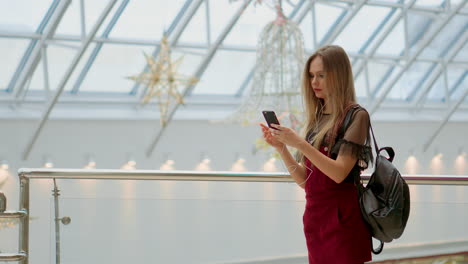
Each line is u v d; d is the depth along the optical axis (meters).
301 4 10.70
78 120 10.82
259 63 7.67
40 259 3.34
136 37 10.09
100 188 10.80
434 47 12.65
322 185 2.30
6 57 9.57
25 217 2.77
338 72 2.24
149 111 11.51
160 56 7.44
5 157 10.24
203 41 10.60
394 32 11.88
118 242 2.81
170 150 11.76
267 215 2.91
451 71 13.55
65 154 10.79
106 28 9.71
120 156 11.25
